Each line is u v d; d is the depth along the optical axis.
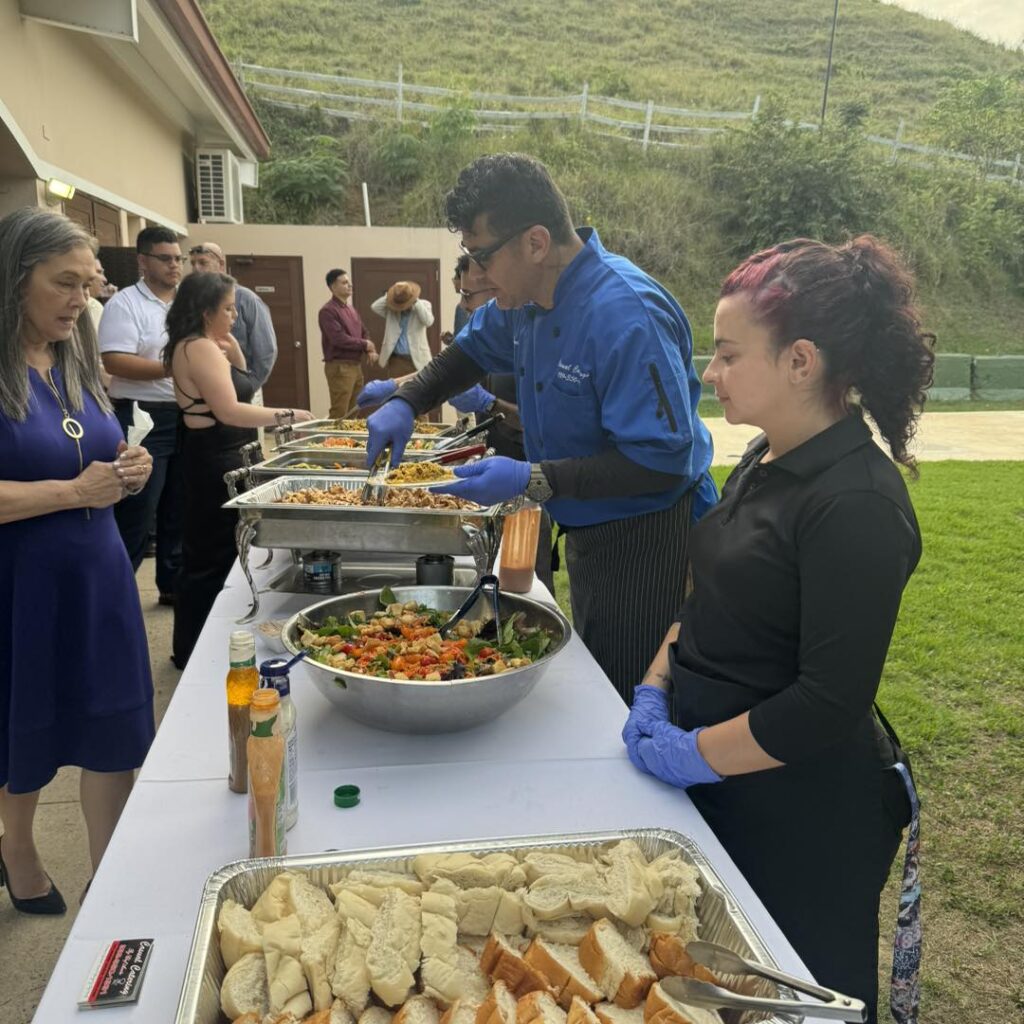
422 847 1.05
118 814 2.10
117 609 2.00
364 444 3.83
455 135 20.12
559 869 1.02
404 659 1.51
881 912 2.51
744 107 26.70
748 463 1.41
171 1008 0.90
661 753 1.32
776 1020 0.83
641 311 1.89
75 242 1.79
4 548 1.84
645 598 2.14
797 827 1.33
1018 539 6.37
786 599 1.23
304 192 18.16
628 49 30.92
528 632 1.72
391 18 29.81
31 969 2.06
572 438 2.08
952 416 13.52
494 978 0.90
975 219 21.58
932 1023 2.12
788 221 19.98
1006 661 4.21
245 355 5.37
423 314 8.80
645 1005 0.85
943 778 3.17
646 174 21.11
